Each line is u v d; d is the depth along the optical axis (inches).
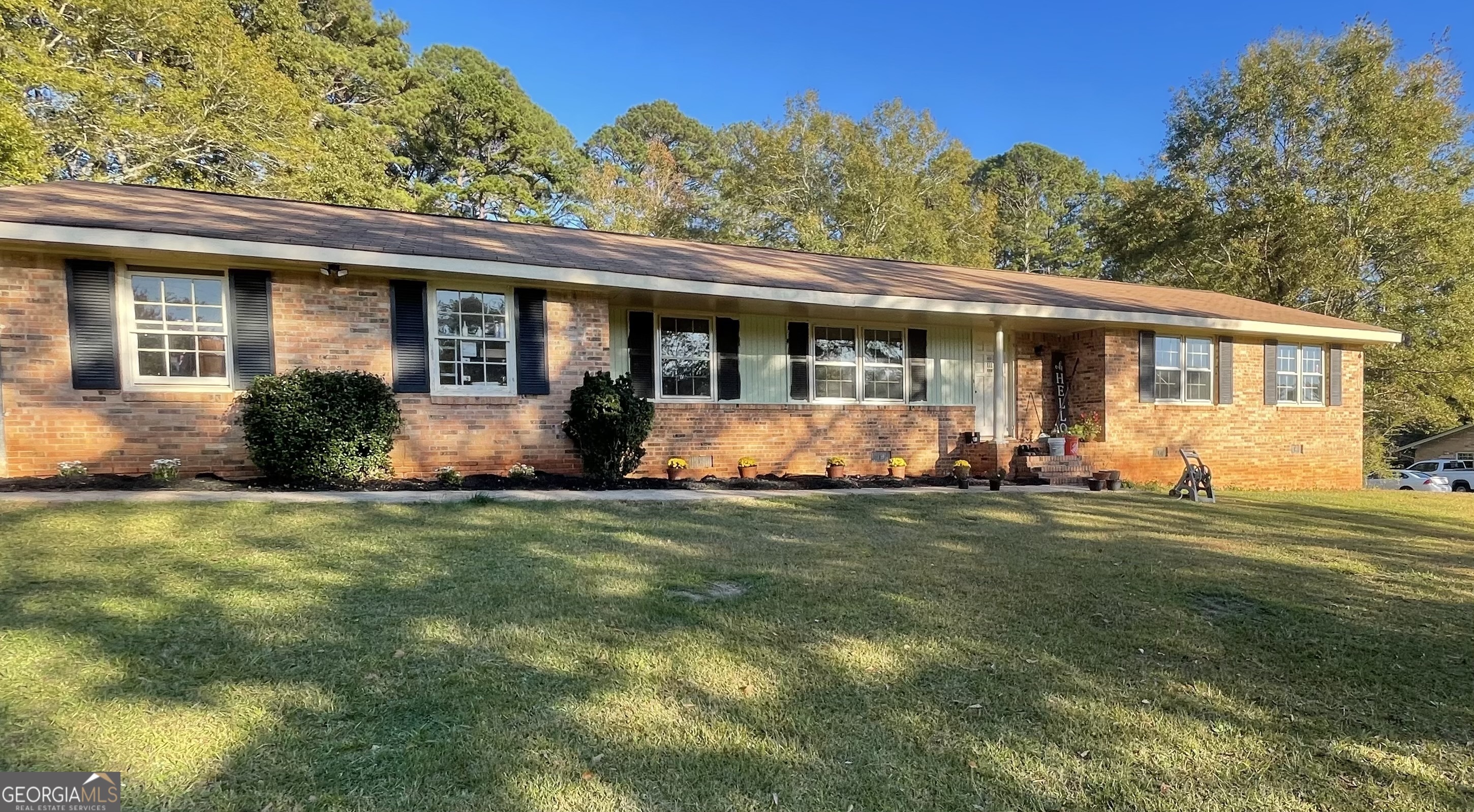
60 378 275.7
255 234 283.1
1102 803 87.2
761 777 90.3
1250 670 130.6
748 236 1183.6
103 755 88.8
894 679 121.3
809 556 211.9
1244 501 402.9
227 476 300.0
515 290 346.3
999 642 141.3
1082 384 498.9
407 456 326.6
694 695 112.7
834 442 458.6
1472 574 211.8
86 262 279.0
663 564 196.5
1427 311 804.0
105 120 601.3
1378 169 796.0
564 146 1478.8
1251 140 895.7
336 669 116.8
